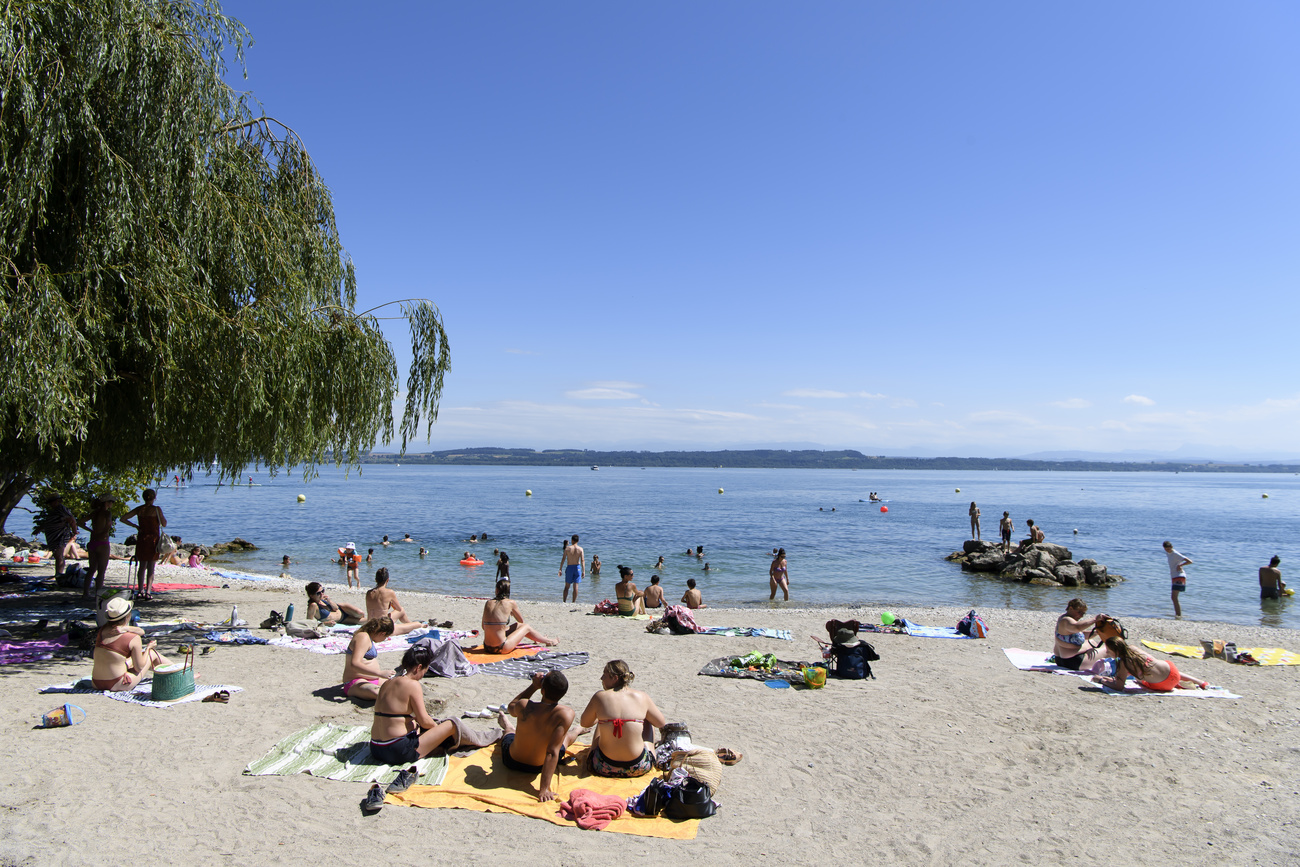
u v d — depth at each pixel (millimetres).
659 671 11141
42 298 7941
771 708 9289
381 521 58594
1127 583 30484
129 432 10688
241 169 11148
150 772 6484
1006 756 7730
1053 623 16484
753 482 189750
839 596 27266
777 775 7051
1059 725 8789
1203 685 10461
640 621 16062
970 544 37031
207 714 8125
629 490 128875
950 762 7516
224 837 5383
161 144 9164
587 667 11305
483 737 7391
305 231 11906
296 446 11898
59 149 8703
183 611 15320
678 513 71250
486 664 11219
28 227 8648
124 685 8844
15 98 7996
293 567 32344
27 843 5172
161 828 5484
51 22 8398
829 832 5891
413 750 6785
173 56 9391
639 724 6770
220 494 103125
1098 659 11336
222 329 9859
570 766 6984
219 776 6453
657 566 34281
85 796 5961
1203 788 6961
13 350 7617
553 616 16797
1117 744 8133
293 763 6730
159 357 9242
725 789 6668
